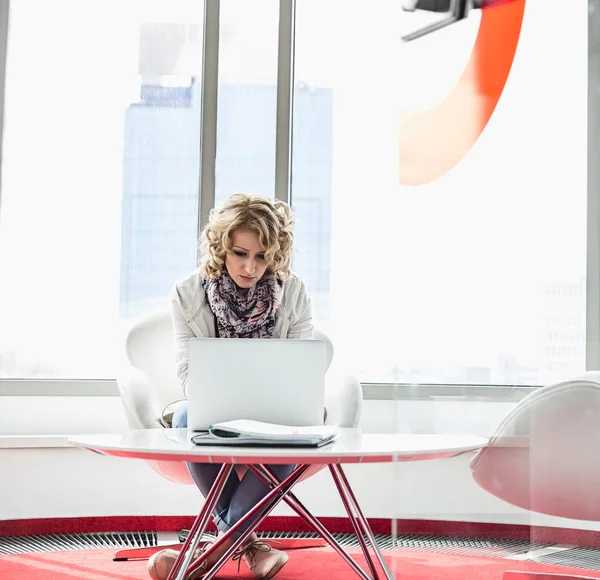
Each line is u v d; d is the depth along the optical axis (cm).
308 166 428
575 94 177
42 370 406
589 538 174
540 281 178
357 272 424
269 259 295
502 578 177
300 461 186
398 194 195
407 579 186
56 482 360
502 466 180
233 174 423
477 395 183
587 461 173
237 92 424
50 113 415
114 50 422
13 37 412
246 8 425
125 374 299
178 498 368
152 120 423
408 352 191
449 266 187
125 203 420
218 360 227
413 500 188
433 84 190
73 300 411
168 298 420
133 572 276
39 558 300
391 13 428
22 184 410
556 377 176
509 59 182
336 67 429
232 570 279
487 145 184
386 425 400
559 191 177
